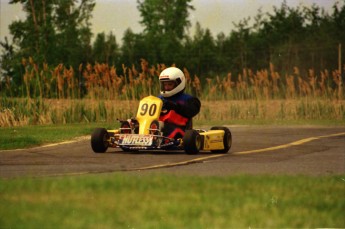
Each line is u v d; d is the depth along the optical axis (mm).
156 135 53594
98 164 46562
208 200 28875
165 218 25578
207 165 46125
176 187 31828
